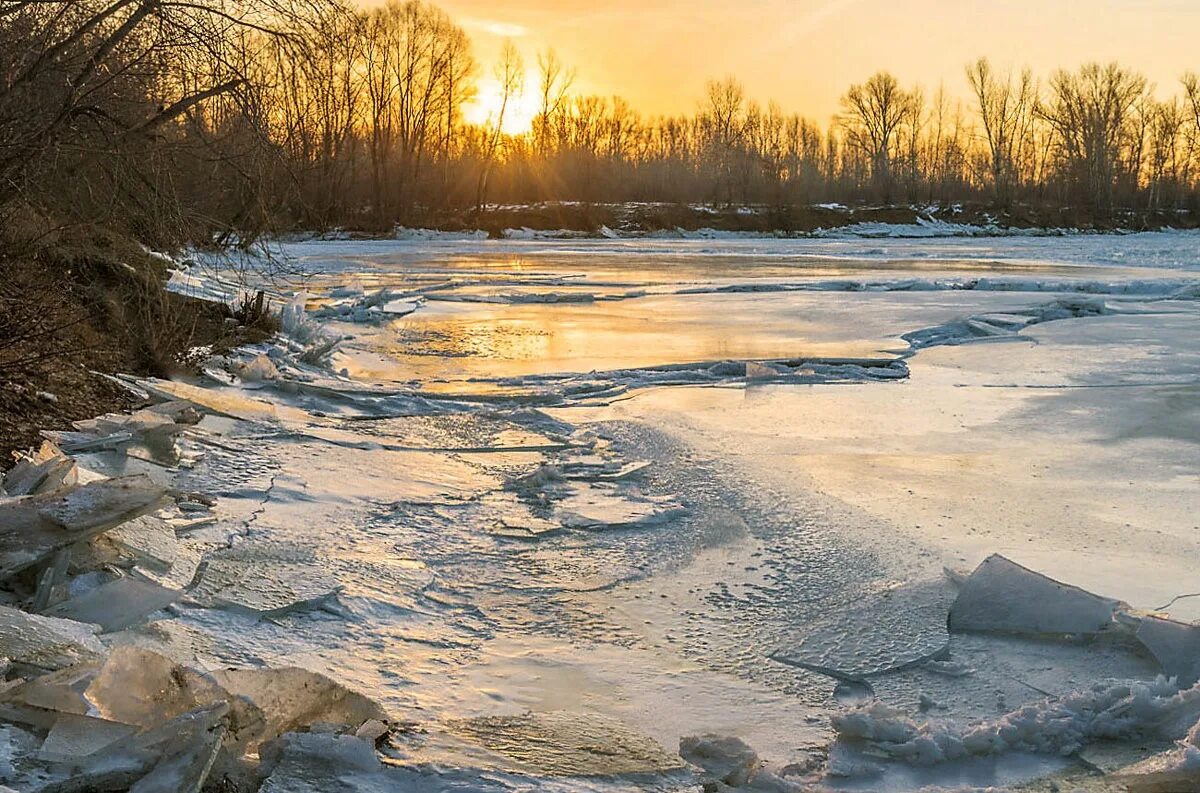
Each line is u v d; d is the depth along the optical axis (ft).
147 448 29.25
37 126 28.50
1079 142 308.40
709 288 99.81
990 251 179.52
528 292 96.78
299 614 20.22
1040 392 47.47
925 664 19.75
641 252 172.35
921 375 52.42
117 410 32.81
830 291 98.32
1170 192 314.55
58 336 33.53
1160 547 26.04
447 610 21.80
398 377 52.39
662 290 99.35
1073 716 16.84
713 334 68.49
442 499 29.73
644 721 17.28
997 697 18.49
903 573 24.29
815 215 261.03
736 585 23.76
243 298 61.00
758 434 38.91
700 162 317.22
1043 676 19.17
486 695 17.72
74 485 21.47
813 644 20.57
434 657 19.26
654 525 28.04
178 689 14.60
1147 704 16.92
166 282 50.57
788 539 26.89
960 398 46.29
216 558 22.13
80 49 29.91
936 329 68.33
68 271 40.27
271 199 33.94
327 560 23.15
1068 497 30.60
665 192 277.64
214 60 30.40
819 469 33.76
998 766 15.85
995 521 28.25
